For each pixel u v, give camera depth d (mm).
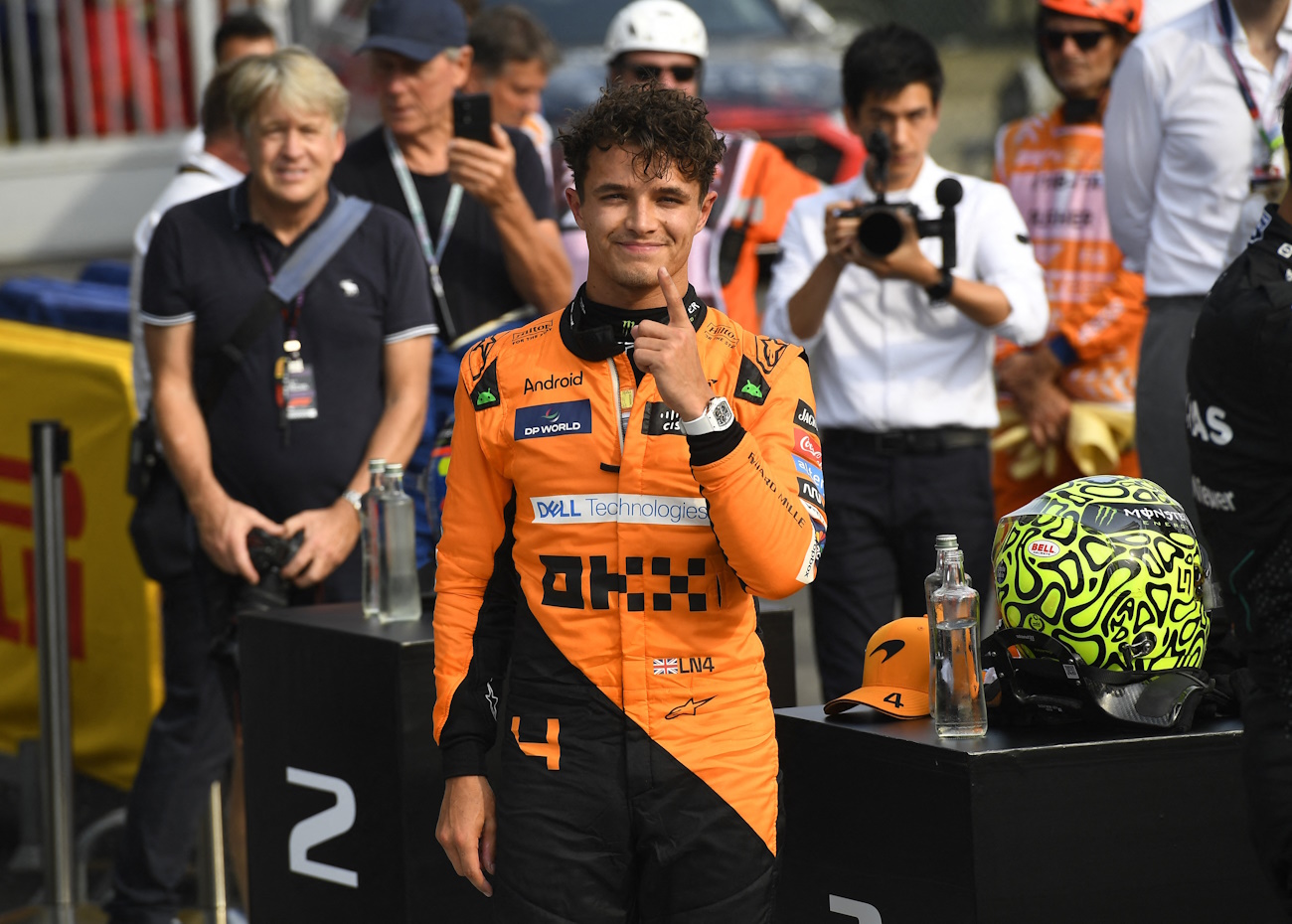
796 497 5883
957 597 6391
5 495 14016
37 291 15766
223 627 10188
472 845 6066
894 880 6473
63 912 11227
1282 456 5648
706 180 5902
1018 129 13312
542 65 14383
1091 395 12695
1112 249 12656
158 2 28219
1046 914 6219
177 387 10109
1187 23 10914
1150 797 6309
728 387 6023
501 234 11023
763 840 6039
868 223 10094
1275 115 10594
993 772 6148
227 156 11930
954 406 10609
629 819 5977
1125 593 6465
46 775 11438
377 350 10312
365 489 10148
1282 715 5762
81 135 28078
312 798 8438
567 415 6020
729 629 6023
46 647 11438
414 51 11062
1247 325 5648
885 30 10812
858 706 7035
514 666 6156
